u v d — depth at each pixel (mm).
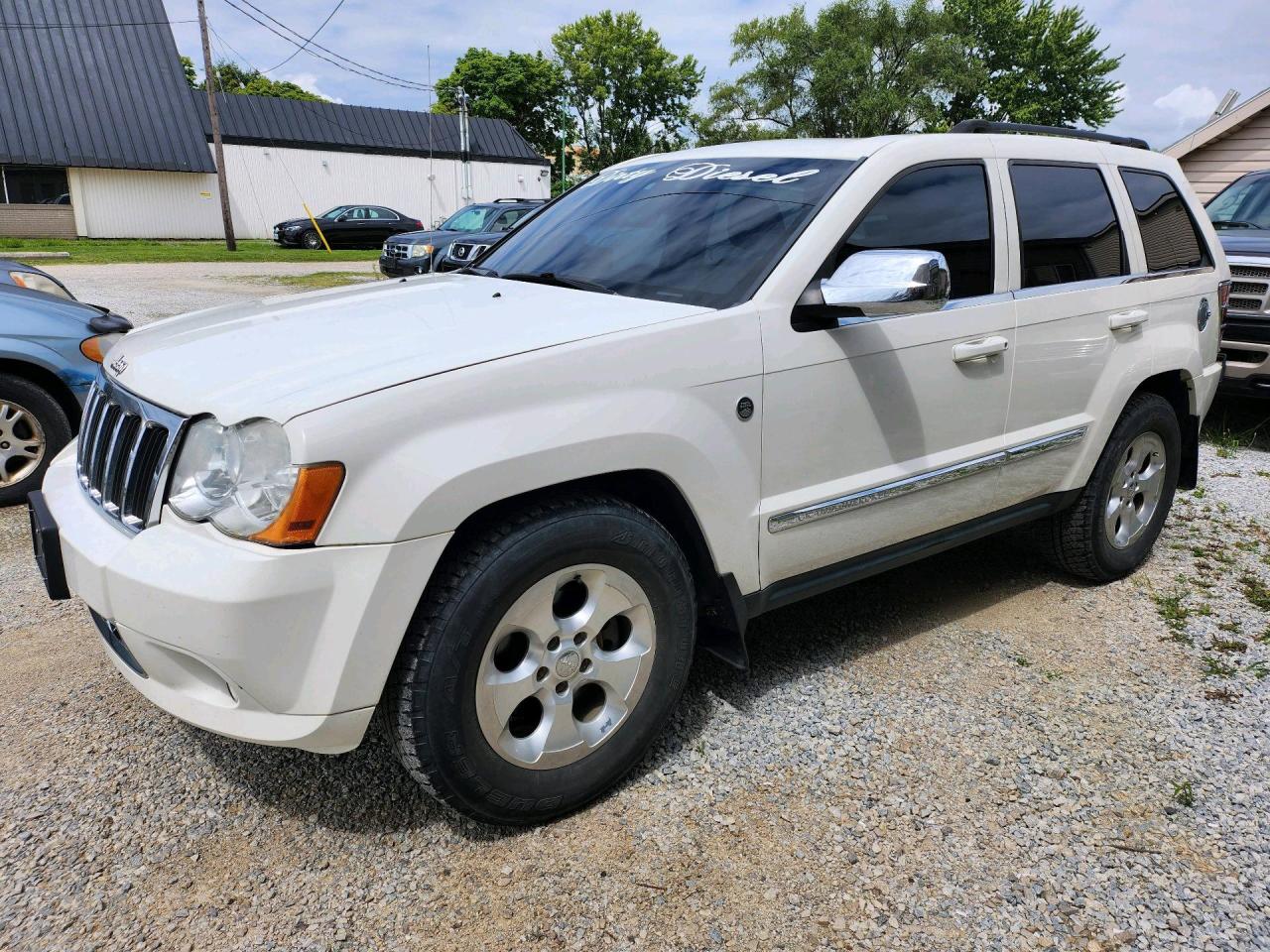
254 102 34969
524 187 41219
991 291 3201
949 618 3643
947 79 43875
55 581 2428
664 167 3559
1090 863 2281
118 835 2324
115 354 2703
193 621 1948
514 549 2137
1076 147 3680
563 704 2334
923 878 2225
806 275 2678
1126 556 3994
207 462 2047
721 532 2551
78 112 30156
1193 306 4039
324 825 2385
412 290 3082
